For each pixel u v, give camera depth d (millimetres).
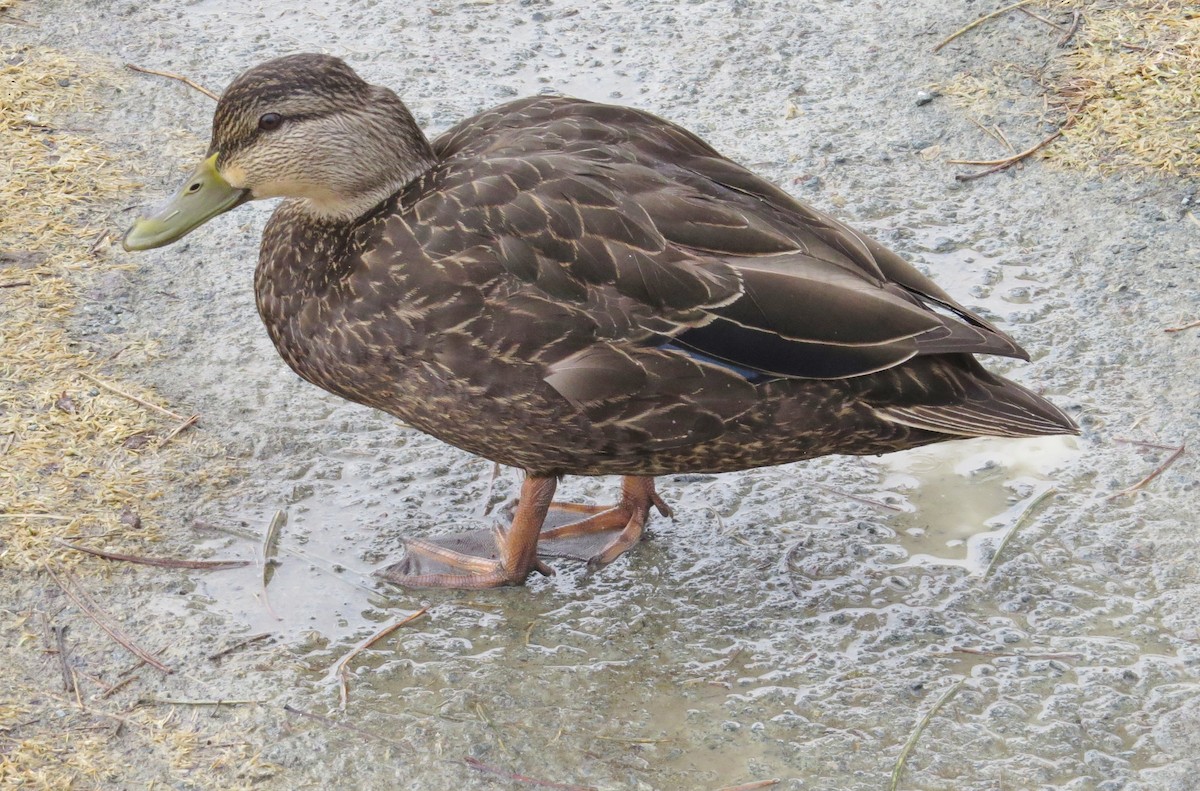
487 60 11719
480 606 7238
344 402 8578
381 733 6426
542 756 6328
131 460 7961
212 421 8320
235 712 6504
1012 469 8109
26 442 7961
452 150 7387
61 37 11805
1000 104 10977
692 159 7078
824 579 7406
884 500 7949
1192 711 6527
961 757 6332
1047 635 7004
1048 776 6230
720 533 7734
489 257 6480
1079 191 10109
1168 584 7258
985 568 7441
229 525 7621
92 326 8922
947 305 6902
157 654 6805
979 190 10227
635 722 6527
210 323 9062
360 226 6902
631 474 7062
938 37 11766
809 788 6180
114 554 7312
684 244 6562
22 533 7379
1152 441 8133
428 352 6609
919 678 6766
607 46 11945
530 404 6578
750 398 6480
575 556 7586
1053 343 8852
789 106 11172
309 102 6871
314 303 6918
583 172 6730
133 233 7164
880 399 6527
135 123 10828
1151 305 9086
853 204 10117
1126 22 11477
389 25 12195
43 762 6188
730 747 6395
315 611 7137
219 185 7184
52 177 10117
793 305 6395
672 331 6441
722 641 7004
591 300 6445
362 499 7895
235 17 12289
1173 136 10367
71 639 6852
